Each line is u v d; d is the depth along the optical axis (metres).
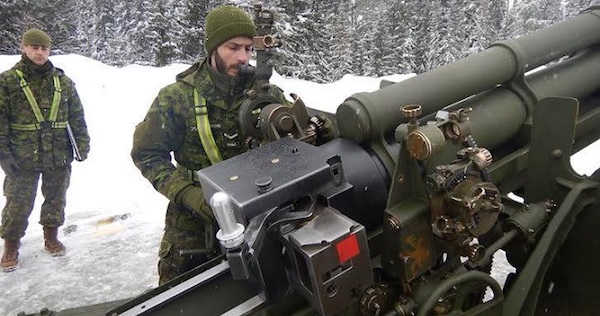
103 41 23.83
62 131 3.65
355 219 1.55
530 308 1.69
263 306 1.38
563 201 1.74
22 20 18.47
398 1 23.77
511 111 2.03
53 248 3.80
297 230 1.28
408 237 1.46
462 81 1.88
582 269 1.83
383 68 24.14
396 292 1.58
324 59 14.91
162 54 16.09
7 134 3.48
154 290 1.46
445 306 1.55
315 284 1.21
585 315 1.83
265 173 1.34
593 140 2.40
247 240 1.17
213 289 1.44
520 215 1.79
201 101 1.89
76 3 24.55
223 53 1.87
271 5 13.34
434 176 1.43
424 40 23.67
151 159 1.88
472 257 1.49
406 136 1.39
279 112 1.65
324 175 1.34
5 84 3.44
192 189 1.78
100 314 1.71
